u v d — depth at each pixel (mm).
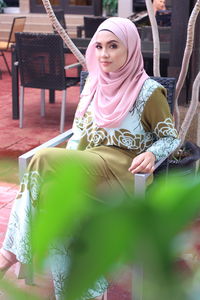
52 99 6156
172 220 217
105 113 2225
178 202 219
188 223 222
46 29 12031
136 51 2193
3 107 5984
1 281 245
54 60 4746
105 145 2236
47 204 222
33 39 4719
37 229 218
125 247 212
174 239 218
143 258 214
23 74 4922
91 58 2332
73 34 11734
